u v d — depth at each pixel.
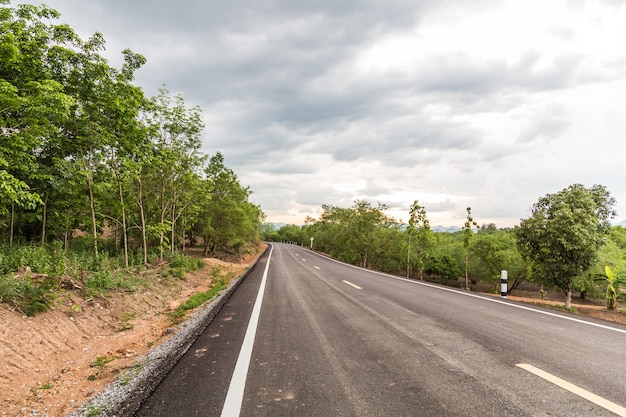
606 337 5.19
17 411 3.67
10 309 5.90
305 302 8.70
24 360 4.92
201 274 19.11
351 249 46.22
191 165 19.22
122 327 7.59
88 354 5.77
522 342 4.93
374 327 5.93
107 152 13.46
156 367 4.34
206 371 4.01
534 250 13.45
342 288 11.36
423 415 2.84
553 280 13.07
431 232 34.62
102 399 3.53
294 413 2.93
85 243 19.67
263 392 3.38
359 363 4.14
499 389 3.32
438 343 4.91
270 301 9.05
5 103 8.66
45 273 8.62
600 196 16.83
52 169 11.62
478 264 36.50
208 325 6.53
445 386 3.41
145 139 15.12
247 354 4.60
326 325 6.17
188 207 23.36
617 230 32.56
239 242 33.62
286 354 4.57
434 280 44.97
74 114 11.60
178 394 3.39
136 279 12.03
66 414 3.54
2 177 8.27
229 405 3.12
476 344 4.85
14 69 10.03
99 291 8.88
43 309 6.43
